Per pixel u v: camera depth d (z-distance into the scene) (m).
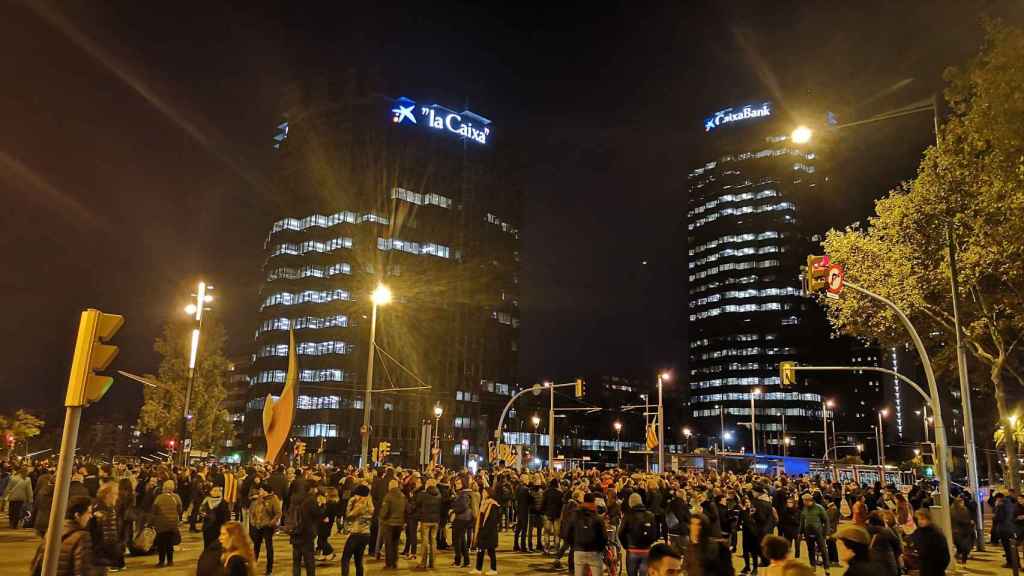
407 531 19.38
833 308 32.75
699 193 184.62
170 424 51.38
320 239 118.06
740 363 167.62
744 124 180.62
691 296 181.62
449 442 115.19
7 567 15.32
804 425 159.62
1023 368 33.72
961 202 23.75
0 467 29.75
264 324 118.31
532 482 22.00
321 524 18.12
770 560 6.40
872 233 31.30
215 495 15.65
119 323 7.73
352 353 110.44
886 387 152.50
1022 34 16.92
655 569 6.67
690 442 144.50
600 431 157.00
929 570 10.70
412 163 123.19
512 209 136.75
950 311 30.47
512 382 130.12
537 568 17.67
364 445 30.66
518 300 134.88
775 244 170.25
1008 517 19.84
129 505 15.97
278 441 21.14
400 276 116.31
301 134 125.31
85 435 110.44
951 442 131.12
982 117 18.03
